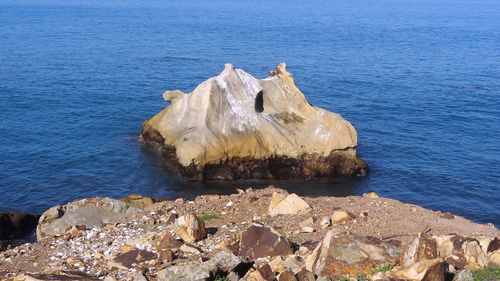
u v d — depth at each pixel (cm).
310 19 12925
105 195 3039
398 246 1606
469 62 7444
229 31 9888
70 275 1502
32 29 9481
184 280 1372
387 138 4069
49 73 5788
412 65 7031
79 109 4516
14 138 3794
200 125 3412
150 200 2583
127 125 4162
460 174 3434
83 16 12219
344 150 3450
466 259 1506
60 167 3353
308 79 5884
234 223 2022
